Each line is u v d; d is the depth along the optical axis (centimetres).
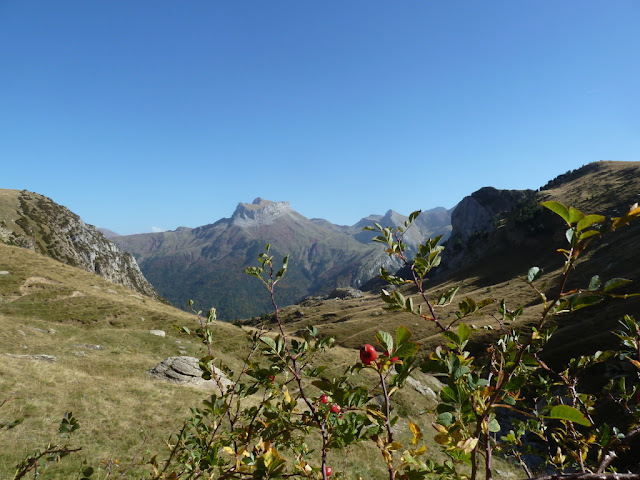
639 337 329
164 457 1198
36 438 1134
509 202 19462
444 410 188
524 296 7438
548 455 341
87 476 377
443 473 230
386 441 215
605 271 6869
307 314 14712
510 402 189
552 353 4247
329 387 238
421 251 234
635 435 212
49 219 18000
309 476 265
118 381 2052
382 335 210
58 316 4138
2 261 5638
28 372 1792
